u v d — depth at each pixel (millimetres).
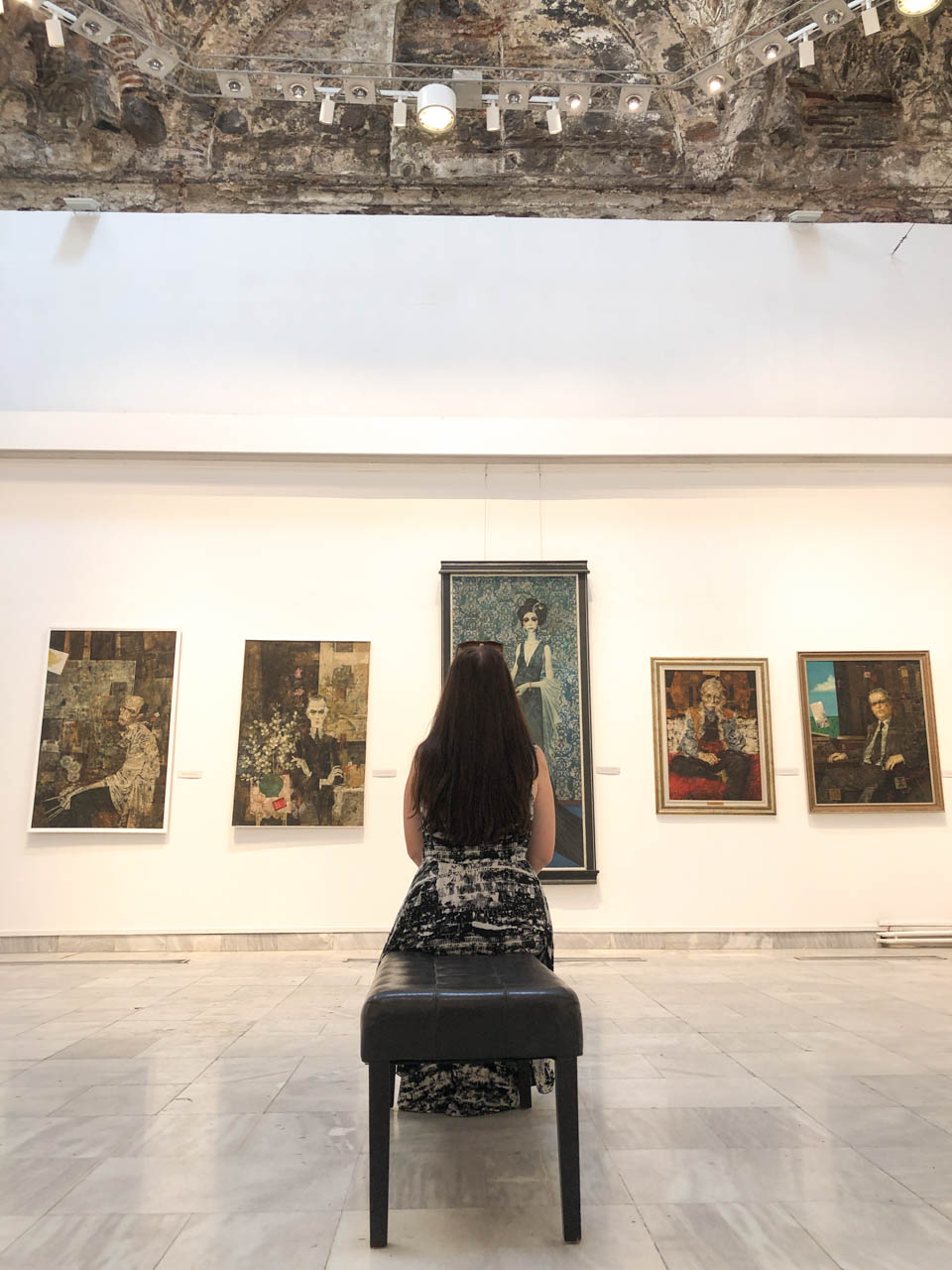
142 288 12219
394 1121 4344
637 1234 3068
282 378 12094
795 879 11367
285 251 12406
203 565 11820
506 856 4137
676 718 11664
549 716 11500
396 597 11898
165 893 11016
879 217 13195
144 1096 4797
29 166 12555
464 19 13172
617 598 12000
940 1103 4641
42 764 11195
